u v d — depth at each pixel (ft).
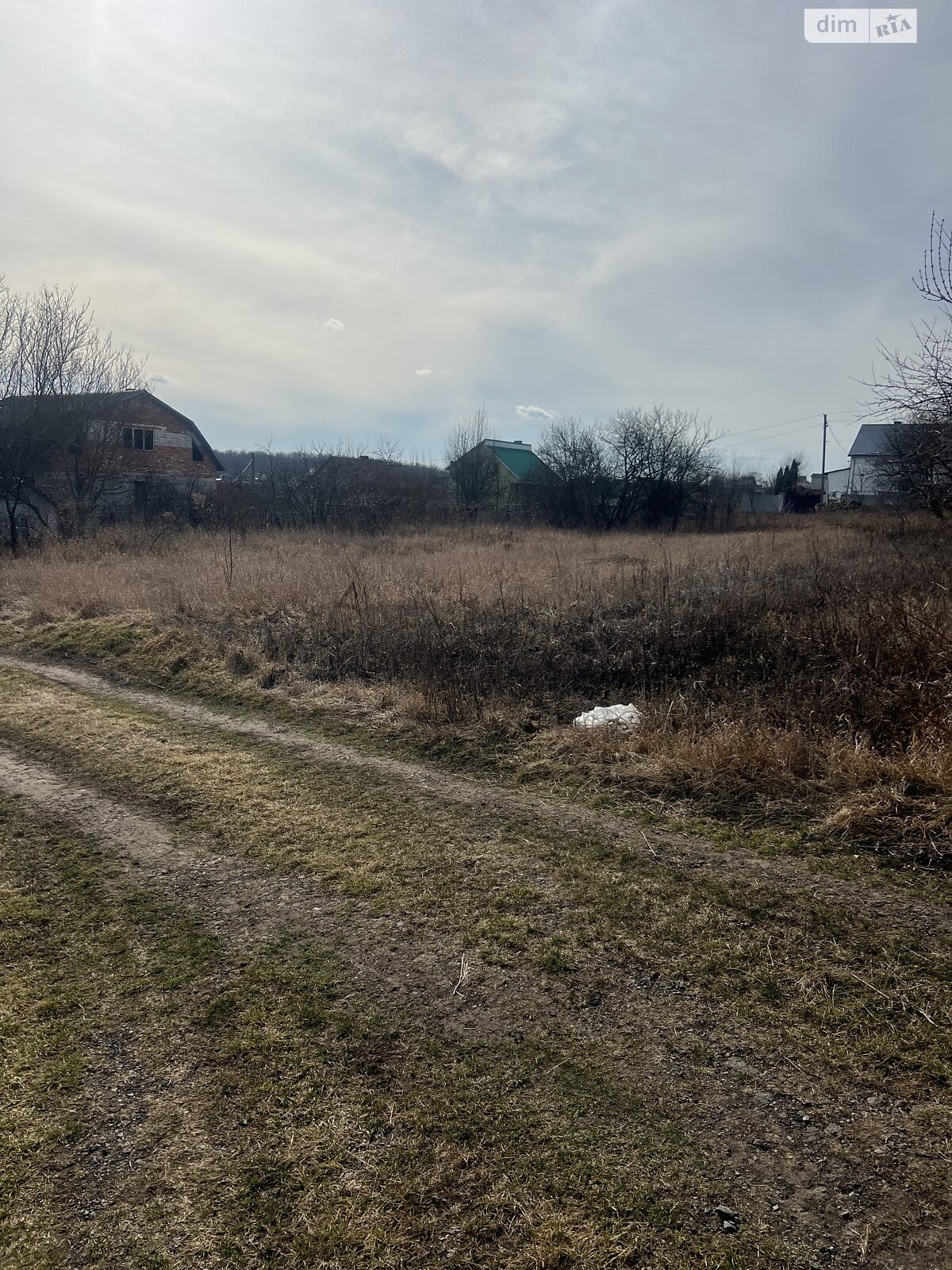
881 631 20.12
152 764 19.67
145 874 14.26
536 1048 9.42
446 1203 7.40
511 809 16.39
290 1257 6.95
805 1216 7.07
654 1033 9.59
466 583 35.81
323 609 32.42
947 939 10.77
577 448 107.55
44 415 72.23
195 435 112.88
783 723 18.02
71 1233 7.27
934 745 15.35
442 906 12.72
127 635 32.96
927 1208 7.07
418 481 99.30
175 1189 7.69
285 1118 8.52
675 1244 6.88
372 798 17.30
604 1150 7.89
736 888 12.54
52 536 61.36
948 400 33.91
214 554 50.24
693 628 23.95
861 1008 9.67
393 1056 9.39
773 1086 8.63
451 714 21.79
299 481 83.61
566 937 11.65
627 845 14.34
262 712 24.29
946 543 45.03
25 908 13.10
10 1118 8.62
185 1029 10.02
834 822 14.03
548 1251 6.87
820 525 81.05
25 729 22.77
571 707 22.00
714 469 109.40
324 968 11.24
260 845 15.21
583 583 33.63
